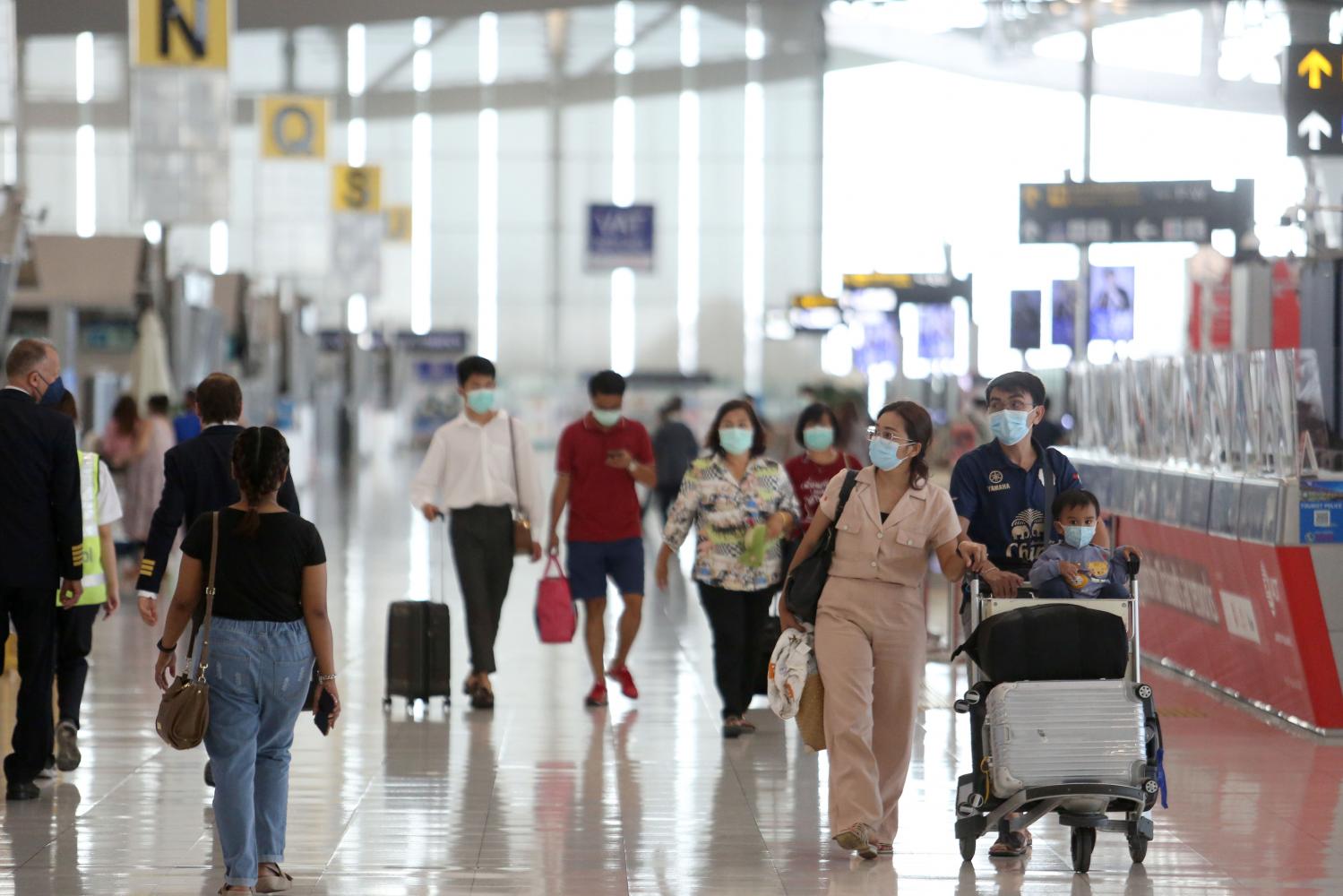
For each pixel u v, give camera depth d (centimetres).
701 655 2783
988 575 1407
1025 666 1384
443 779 1777
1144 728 1384
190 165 3700
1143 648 2759
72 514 1597
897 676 1452
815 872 1409
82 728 2061
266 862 1326
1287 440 2102
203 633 1259
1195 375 2481
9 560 1580
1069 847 1506
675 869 1418
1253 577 2175
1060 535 1466
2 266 3644
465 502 2228
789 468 2200
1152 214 4800
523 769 1831
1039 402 1484
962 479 1498
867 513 1443
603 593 2273
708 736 2042
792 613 1473
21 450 1577
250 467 1279
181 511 1619
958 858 1459
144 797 1678
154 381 4534
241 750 1276
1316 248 3016
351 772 1806
